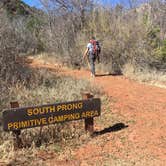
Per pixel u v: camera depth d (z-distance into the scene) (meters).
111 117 10.23
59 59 19.72
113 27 18.80
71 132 9.05
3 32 12.05
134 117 10.26
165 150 8.36
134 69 16.88
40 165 7.57
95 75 16.31
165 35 18.91
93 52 15.78
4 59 11.75
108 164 7.65
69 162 7.77
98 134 9.20
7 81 11.30
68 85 12.05
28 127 8.33
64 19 21.80
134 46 17.86
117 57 18.00
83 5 21.20
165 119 10.16
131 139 8.90
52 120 8.59
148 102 11.70
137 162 7.76
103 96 11.88
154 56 17.61
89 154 8.15
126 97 12.16
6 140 8.38
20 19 19.89
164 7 21.39
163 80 15.49
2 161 7.63
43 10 23.28
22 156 7.91
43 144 8.43
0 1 13.42
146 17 19.30
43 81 12.17
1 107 9.49
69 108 8.79
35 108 8.38
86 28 20.25
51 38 21.62
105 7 20.05
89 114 9.05
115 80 15.27
